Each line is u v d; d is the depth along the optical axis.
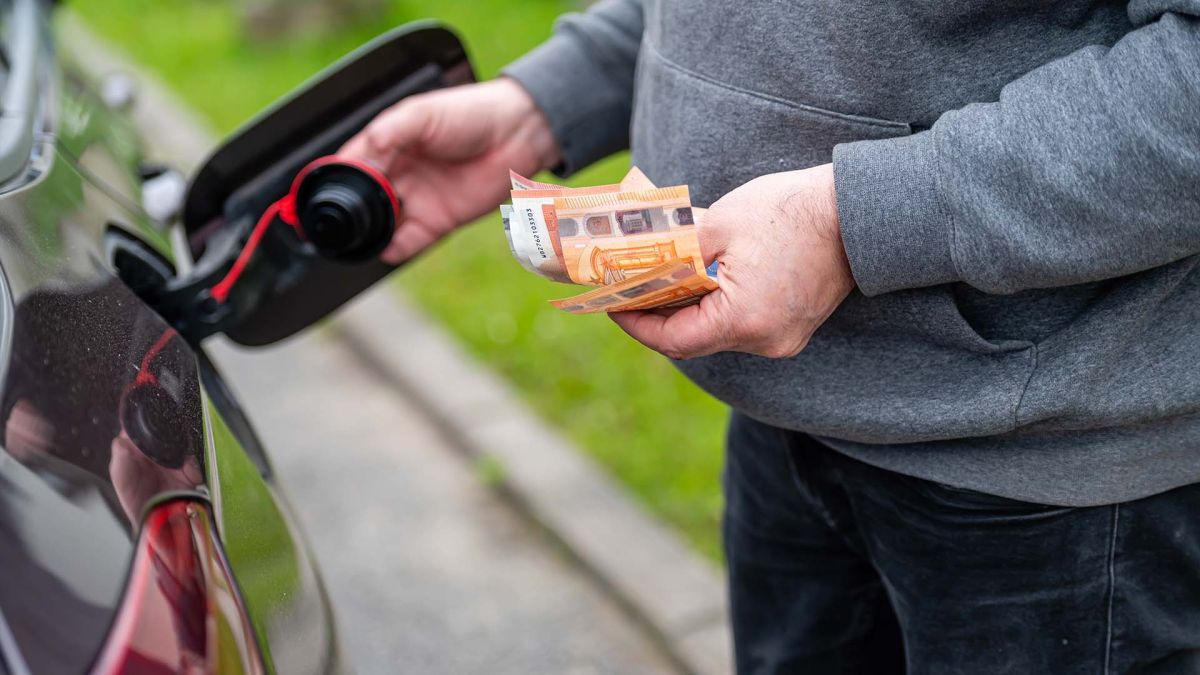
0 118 1.40
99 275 1.09
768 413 1.14
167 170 1.95
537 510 2.58
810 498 1.29
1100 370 1.00
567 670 2.19
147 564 0.75
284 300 1.51
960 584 1.16
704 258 1.01
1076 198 0.90
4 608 0.68
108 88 2.27
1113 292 0.99
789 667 1.44
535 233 0.97
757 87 1.07
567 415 2.91
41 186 1.20
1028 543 1.10
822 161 1.06
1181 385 1.00
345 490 2.79
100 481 0.78
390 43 1.46
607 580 2.36
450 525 2.64
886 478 1.17
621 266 0.98
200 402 1.02
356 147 1.44
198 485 0.86
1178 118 0.86
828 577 1.38
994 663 1.17
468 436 2.88
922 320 1.04
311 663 0.95
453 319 3.45
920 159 0.95
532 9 5.99
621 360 3.12
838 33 1.01
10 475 0.73
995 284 0.95
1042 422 1.03
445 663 2.21
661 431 2.79
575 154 1.51
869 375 1.09
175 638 0.73
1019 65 0.99
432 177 1.50
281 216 1.42
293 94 1.44
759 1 1.05
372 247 1.41
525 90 1.47
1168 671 1.14
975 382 1.04
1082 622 1.12
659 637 2.21
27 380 0.79
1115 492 1.05
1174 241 0.90
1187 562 1.09
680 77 1.13
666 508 2.53
